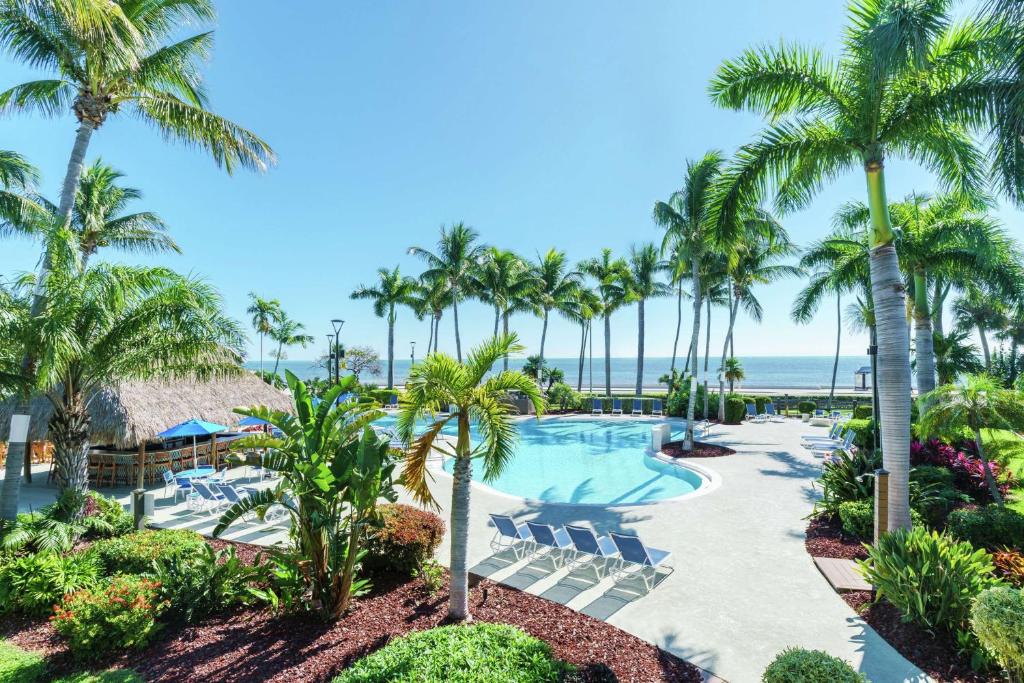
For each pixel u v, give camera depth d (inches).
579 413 1285.7
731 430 935.7
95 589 242.2
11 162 460.1
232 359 423.2
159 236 765.9
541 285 1451.8
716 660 206.2
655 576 292.4
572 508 437.7
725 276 1070.4
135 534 334.0
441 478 578.6
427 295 1599.4
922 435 413.4
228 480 565.3
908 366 303.7
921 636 213.6
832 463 417.1
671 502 447.2
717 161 688.4
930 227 592.7
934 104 317.1
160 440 616.4
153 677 203.2
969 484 435.5
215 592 256.5
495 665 168.1
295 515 270.8
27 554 317.1
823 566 295.9
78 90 418.3
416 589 276.7
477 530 381.4
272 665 208.5
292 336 2337.6
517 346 238.5
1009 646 165.6
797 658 155.2
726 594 267.3
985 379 385.7
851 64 331.9
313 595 251.8
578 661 205.6
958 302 1248.2
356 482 237.9
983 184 346.6
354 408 256.1
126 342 382.3
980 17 257.6
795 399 1531.7
